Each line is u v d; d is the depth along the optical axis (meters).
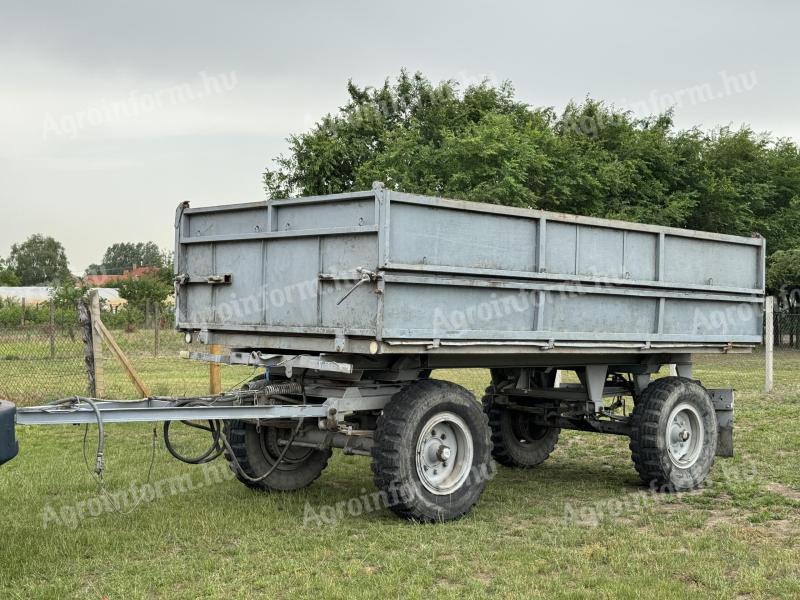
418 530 6.31
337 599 4.81
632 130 33.00
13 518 6.63
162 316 32.22
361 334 5.95
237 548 5.86
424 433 6.54
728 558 5.64
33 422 5.18
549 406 8.75
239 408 6.11
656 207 30.03
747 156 36.78
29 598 4.86
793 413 12.62
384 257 5.84
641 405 8.02
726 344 8.73
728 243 8.64
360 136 30.23
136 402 6.12
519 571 5.33
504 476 8.77
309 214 6.47
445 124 29.77
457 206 6.29
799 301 31.64
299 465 7.78
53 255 95.50
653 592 4.91
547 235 6.96
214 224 7.28
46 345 22.97
